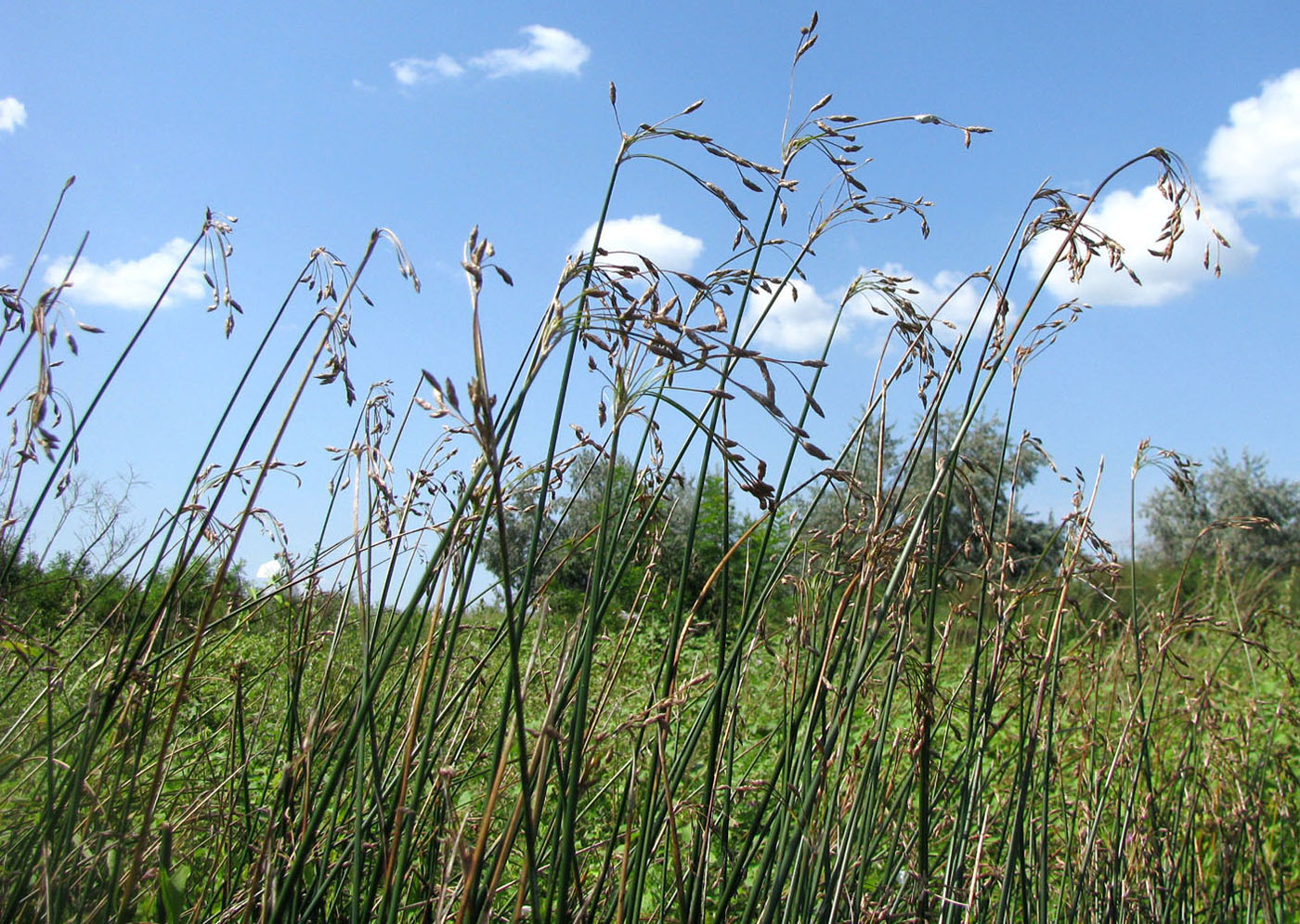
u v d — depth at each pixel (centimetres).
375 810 166
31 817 167
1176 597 265
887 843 242
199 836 186
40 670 162
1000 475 211
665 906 187
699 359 127
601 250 139
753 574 192
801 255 182
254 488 138
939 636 223
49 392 156
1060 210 183
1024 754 219
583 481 195
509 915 171
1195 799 268
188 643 186
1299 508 2178
